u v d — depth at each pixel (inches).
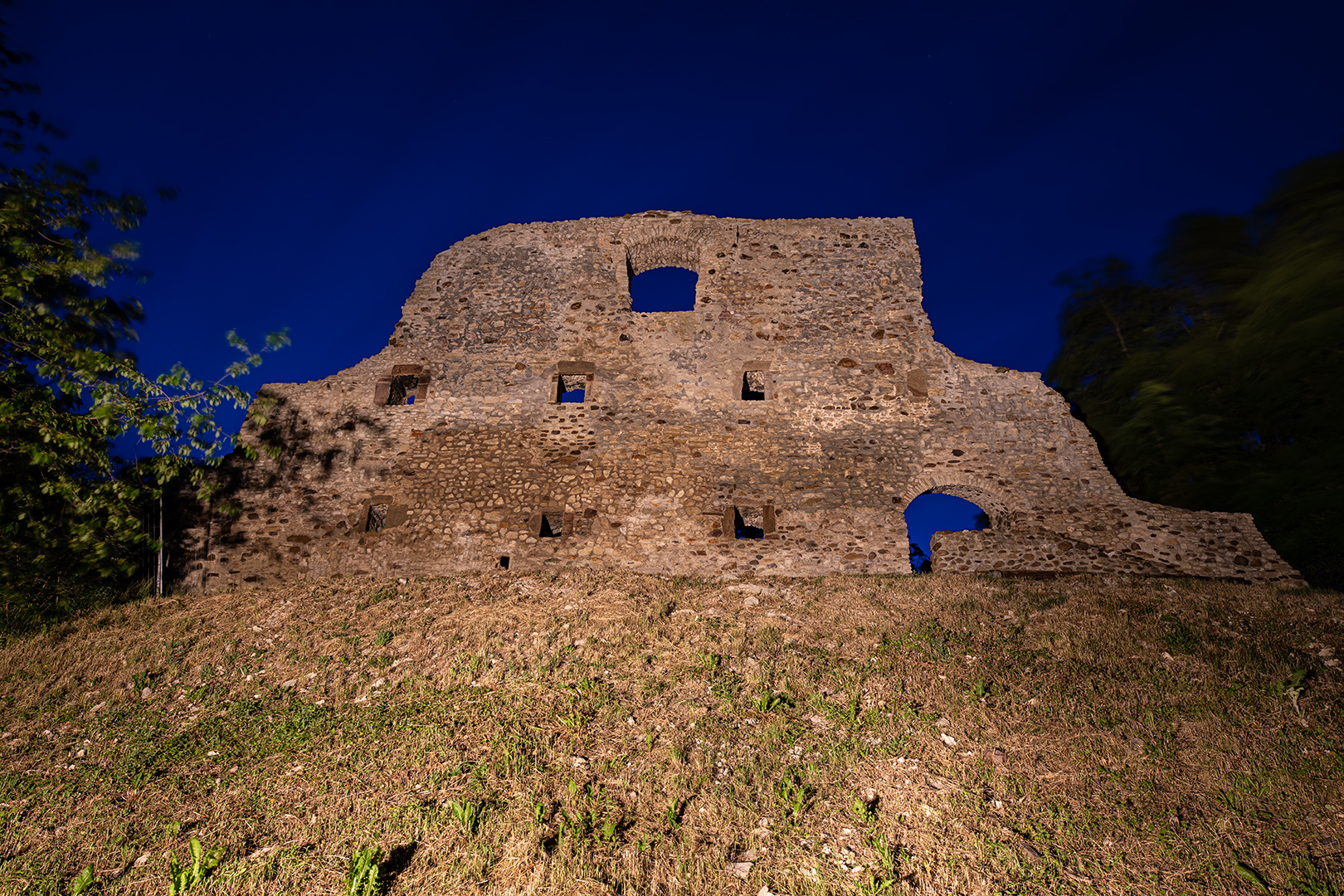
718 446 491.5
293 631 349.1
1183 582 401.7
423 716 260.2
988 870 170.6
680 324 538.0
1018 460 479.5
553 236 578.2
